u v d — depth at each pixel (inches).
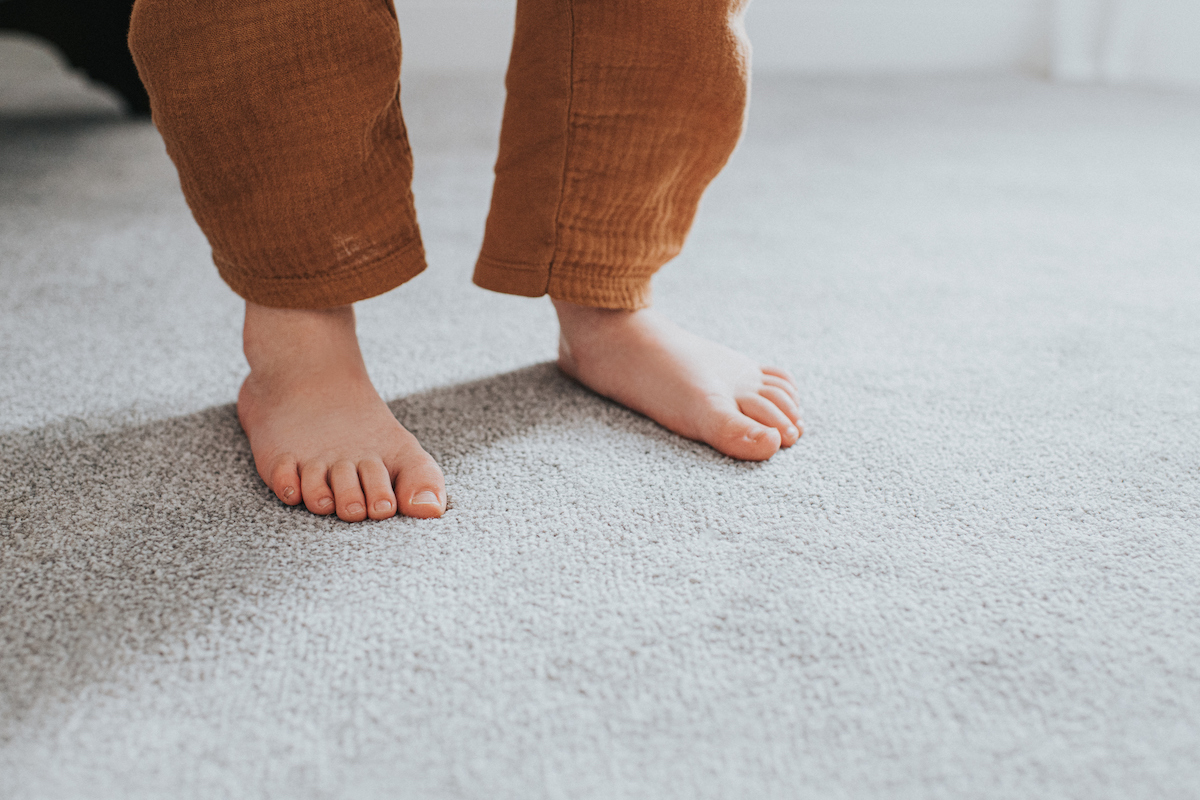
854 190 37.5
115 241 31.6
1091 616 19.9
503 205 22.5
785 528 21.3
